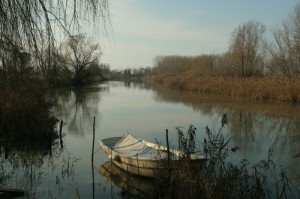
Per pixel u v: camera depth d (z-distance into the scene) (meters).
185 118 22.64
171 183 7.54
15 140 13.67
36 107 15.41
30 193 8.59
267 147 14.63
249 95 34.66
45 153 12.79
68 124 19.91
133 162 9.88
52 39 5.16
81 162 11.59
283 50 39.00
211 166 7.50
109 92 47.22
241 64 45.72
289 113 24.66
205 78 44.56
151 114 24.64
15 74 5.33
